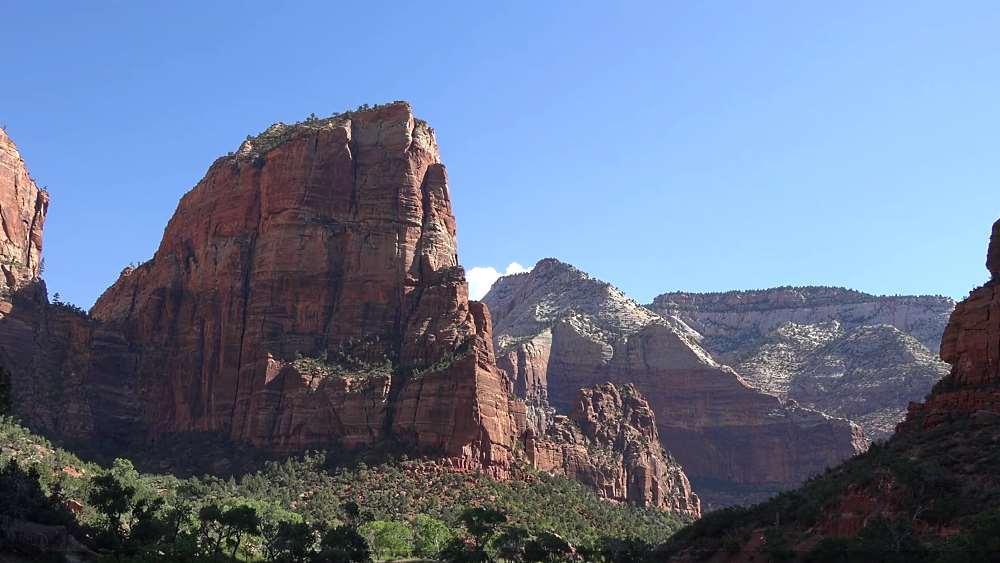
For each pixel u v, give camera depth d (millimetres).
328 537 155125
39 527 132375
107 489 155125
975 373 130875
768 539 125750
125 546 139375
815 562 114875
